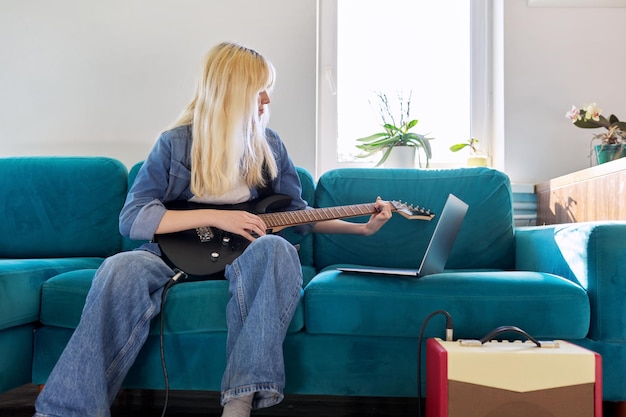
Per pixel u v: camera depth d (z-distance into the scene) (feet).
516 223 7.14
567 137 7.32
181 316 4.23
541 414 3.36
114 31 7.38
